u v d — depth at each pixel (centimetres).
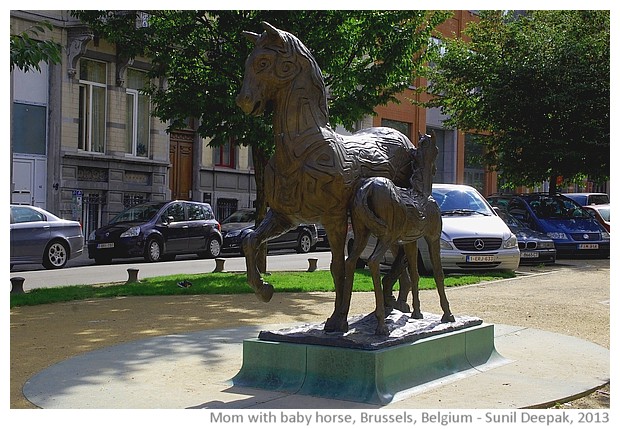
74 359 823
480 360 809
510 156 2697
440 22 1659
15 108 2609
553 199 2422
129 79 2998
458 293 1427
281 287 1470
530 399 669
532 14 2962
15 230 1977
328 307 1238
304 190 700
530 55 2617
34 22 2634
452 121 3077
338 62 1590
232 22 1579
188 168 3275
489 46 2752
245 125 1556
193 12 1600
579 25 2764
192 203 2527
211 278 1656
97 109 2891
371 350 665
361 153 745
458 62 2791
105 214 2889
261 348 716
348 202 716
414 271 816
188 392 691
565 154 2538
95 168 2861
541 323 1110
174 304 1275
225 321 1095
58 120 2717
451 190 1880
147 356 840
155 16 1680
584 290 1484
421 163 795
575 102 2530
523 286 1541
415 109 4022
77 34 2738
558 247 2250
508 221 2122
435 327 763
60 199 2712
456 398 670
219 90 1576
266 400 660
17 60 1109
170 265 2219
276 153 713
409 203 754
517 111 2630
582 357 856
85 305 1267
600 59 2586
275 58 693
